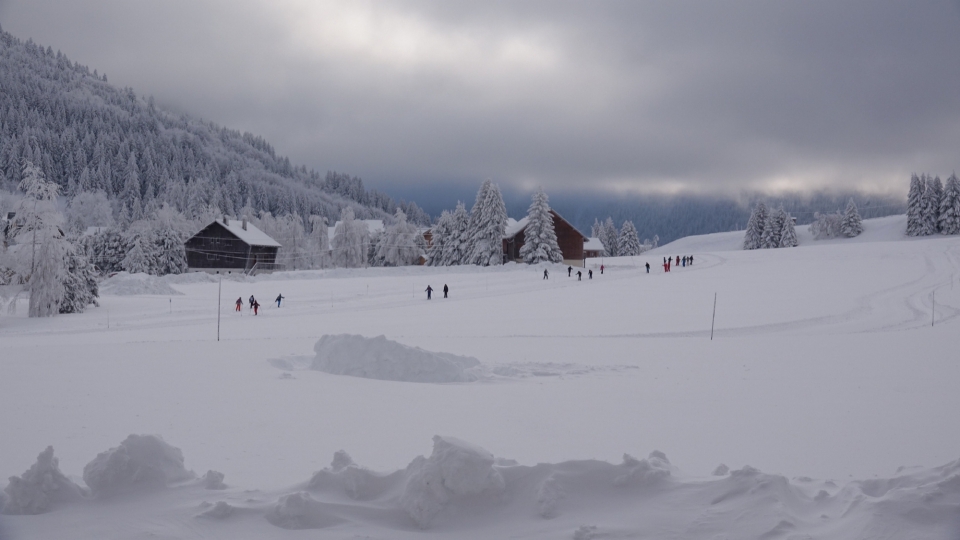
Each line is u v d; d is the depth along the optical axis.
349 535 4.79
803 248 87.31
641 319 33.72
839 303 39.66
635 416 11.55
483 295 48.47
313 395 13.20
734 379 15.96
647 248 192.38
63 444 8.92
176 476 5.91
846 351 21.16
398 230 107.19
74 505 5.34
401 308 40.34
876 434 10.20
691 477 5.58
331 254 111.06
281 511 5.01
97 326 33.44
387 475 5.54
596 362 18.88
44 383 14.02
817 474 7.83
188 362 17.53
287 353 19.59
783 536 4.47
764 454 8.89
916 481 5.33
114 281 54.31
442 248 97.88
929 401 13.10
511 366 17.64
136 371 15.86
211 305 43.88
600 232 153.00
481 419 11.17
